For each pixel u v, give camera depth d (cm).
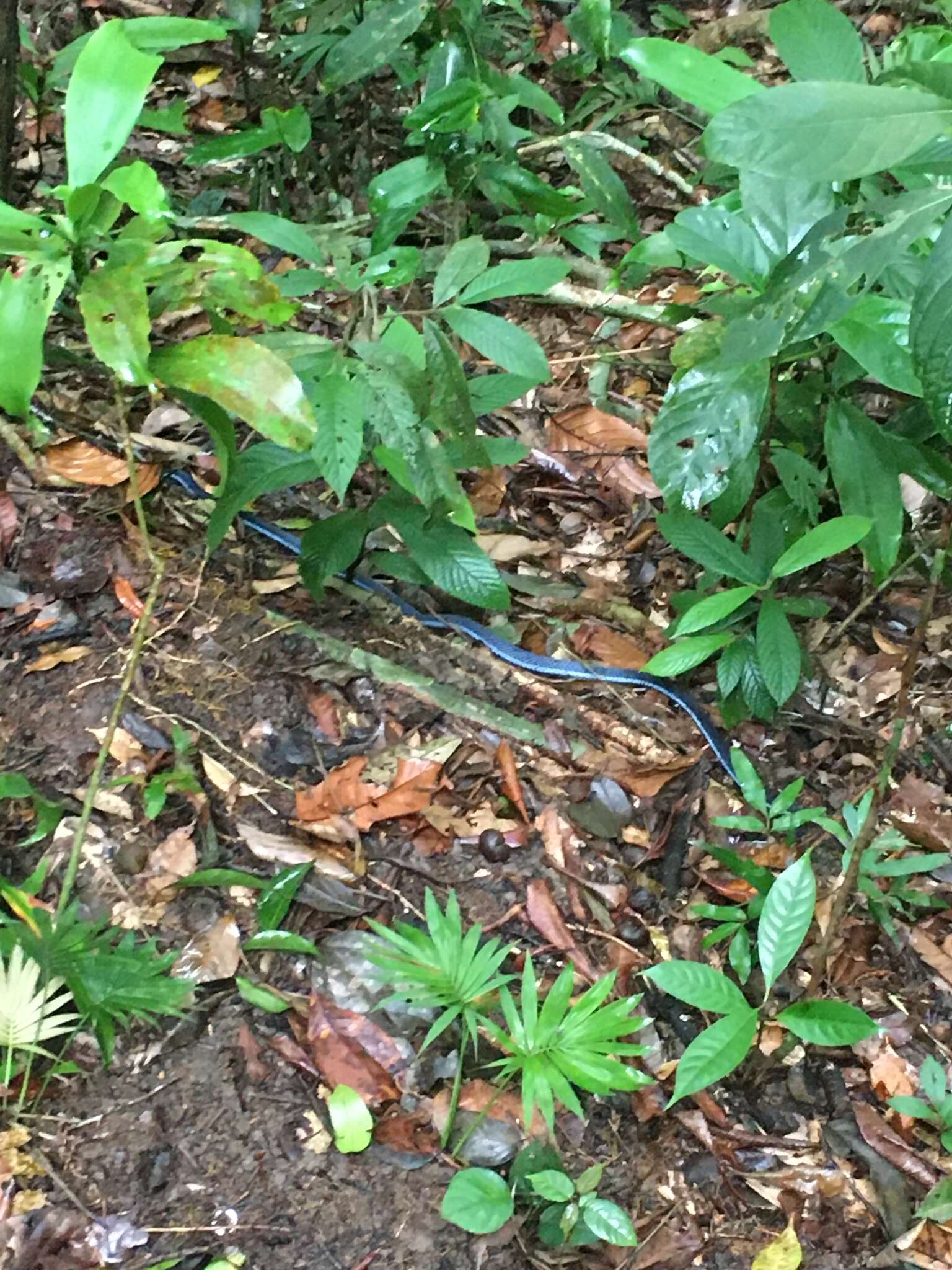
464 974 207
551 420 379
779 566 215
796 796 266
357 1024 227
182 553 309
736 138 124
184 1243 195
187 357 163
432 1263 200
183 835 250
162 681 279
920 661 329
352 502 334
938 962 265
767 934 200
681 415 245
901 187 250
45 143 412
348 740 280
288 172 412
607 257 440
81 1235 193
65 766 258
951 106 124
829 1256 214
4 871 239
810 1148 229
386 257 253
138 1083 212
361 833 263
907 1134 234
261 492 261
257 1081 217
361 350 224
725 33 484
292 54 363
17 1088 207
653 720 306
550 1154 213
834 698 320
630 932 257
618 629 328
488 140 296
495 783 279
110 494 320
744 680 273
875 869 241
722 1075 185
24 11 463
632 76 448
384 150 423
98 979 204
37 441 321
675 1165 223
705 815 285
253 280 174
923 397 144
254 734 275
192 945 234
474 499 352
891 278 229
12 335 161
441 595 325
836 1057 245
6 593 290
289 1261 196
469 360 391
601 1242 208
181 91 464
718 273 390
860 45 241
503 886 260
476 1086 224
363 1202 205
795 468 281
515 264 252
